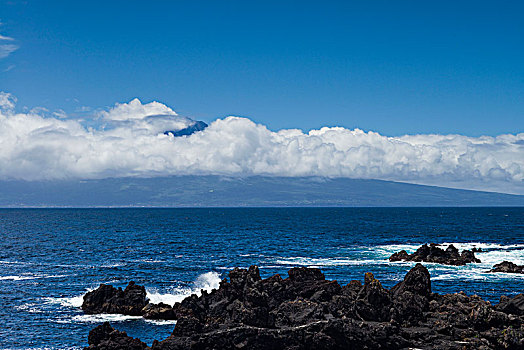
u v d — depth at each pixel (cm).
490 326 4134
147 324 5138
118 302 5569
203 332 3962
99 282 7519
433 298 4875
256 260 10125
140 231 18962
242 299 4697
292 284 4928
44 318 5384
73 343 4622
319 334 3872
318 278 5238
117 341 3994
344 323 3981
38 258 10406
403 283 5019
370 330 3956
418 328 4222
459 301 4716
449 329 4141
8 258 10394
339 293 4744
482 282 7462
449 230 18712
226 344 3841
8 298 6331
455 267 8912
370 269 8750
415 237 15575
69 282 7506
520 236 15700
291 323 4084
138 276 8112
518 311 4300
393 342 3931
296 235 16662
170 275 8231
